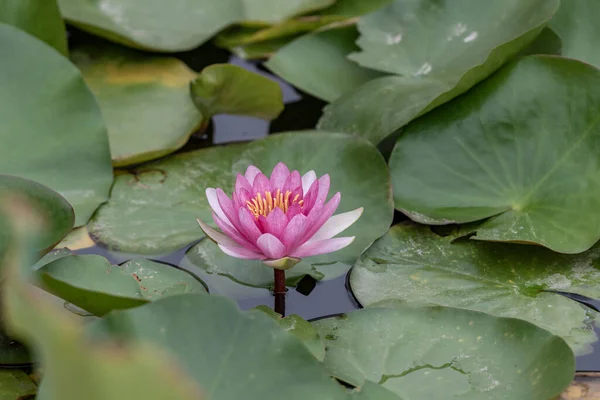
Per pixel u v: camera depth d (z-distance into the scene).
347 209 1.72
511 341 1.60
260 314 1.55
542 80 1.73
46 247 1.62
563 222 1.68
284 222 1.61
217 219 1.63
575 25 1.81
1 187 1.62
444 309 1.62
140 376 1.44
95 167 1.74
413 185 1.73
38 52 1.73
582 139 1.71
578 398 1.58
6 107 1.72
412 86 1.79
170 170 1.77
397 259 1.69
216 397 1.53
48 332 1.43
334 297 1.66
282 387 1.54
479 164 1.73
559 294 1.65
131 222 1.72
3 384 1.58
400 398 1.55
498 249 1.69
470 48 1.80
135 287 1.61
